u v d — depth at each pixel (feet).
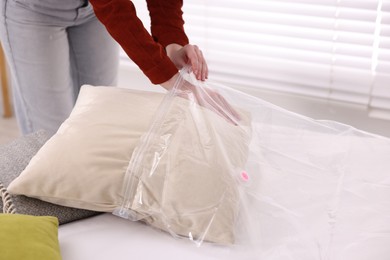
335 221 4.12
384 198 4.33
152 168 4.28
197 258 4.01
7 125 8.57
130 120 4.58
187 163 4.29
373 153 4.77
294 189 4.36
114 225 4.42
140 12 7.77
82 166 4.33
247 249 4.02
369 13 6.54
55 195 4.36
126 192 4.29
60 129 4.71
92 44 6.11
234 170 4.33
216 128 4.51
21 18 5.47
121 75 8.18
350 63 6.89
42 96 5.95
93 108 4.74
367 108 7.04
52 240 3.96
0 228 3.80
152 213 4.26
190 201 4.18
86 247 4.15
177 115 4.51
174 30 5.09
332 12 6.70
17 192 4.43
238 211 4.20
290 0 6.86
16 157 4.99
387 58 6.68
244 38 7.29
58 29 5.64
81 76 6.40
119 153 4.37
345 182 4.46
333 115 7.21
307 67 7.13
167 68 4.51
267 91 7.41
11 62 5.87
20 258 3.63
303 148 4.72
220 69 7.61
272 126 4.88
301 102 7.29
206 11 7.34
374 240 3.97
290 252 3.93
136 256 4.05
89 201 4.33
